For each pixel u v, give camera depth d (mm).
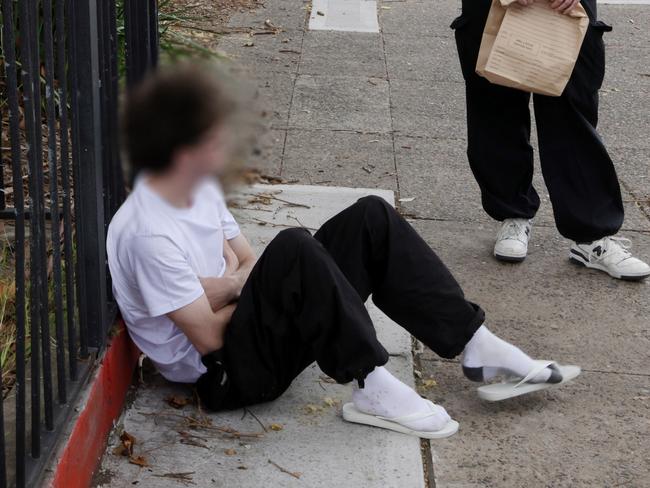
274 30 8102
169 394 3324
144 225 2867
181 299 2902
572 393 3510
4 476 2234
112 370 3074
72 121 2713
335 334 2943
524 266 4547
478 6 4215
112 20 2990
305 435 3133
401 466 3002
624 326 4031
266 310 2979
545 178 4434
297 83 6926
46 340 2502
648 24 8703
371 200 3170
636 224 5035
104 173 3049
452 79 7223
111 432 3082
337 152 5781
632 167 5770
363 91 6863
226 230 3254
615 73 7473
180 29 7781
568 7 3990
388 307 3230
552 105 4312
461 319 3191
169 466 2953
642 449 3201
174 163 2762
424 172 5574
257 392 3117
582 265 4539
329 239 3182
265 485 2887
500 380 3523
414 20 8688
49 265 3490
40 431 2518
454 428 3211
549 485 2994
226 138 2732
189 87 2691
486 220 5023
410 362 3633
